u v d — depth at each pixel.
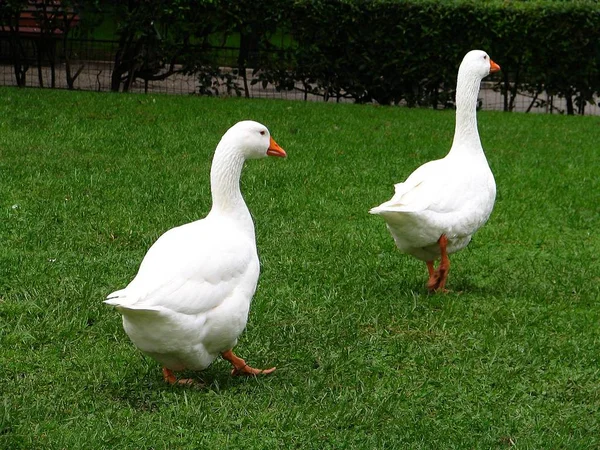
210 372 5.55
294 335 6.20
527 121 17.23
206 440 4.66
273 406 5.09
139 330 4.73
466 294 7.34
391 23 18.69
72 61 19.98
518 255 8.63
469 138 7.52
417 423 5.00
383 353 6.00
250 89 19.84
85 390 5.20
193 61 18.30
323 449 4.67
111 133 12.88
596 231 9.59
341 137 14.03
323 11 18.42
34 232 8.02
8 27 19.36
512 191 11.11
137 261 7.54
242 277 5.07
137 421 4.81
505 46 19.08
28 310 6.31
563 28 18.95
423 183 7.04
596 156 13.84
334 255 8.10
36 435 4.59
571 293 7.56
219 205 5.44
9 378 5.34
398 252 8.44
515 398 5.45
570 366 5.96
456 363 5.91
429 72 19.00
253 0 18.17
